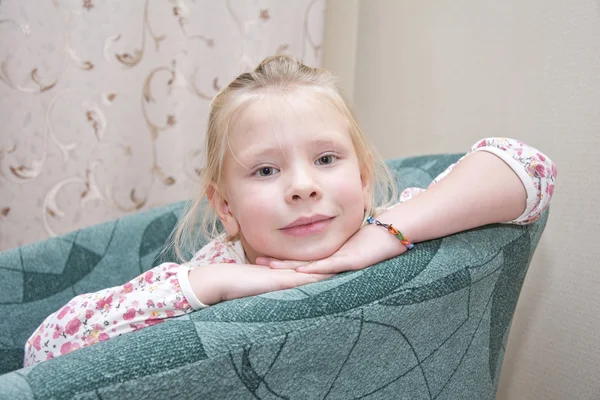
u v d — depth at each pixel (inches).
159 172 53.2
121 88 50.3
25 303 34.9
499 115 43.3
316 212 24.7
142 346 17.3
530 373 41.1
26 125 47.4
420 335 21.7
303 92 27.5
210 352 17.4
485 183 24.7
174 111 52.9
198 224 39.4
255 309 18.9
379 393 21.4
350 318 19.3
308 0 54.9
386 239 23.8
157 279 25.5
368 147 31.9
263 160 25.8
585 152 36.5
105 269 38.2
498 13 42.8
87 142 49.9
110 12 48.7
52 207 49.7
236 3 52.8
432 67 50.2
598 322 36.3
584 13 36.2
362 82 60.0
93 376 16.4
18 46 46.0
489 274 23.5
